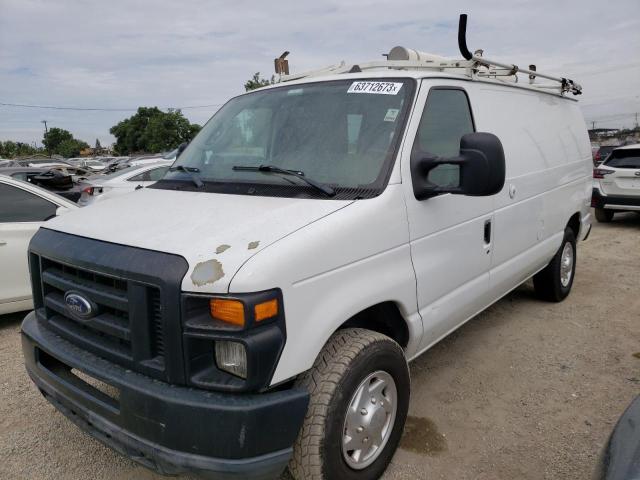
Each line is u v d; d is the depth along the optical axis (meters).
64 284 2.65
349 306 2.56
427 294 3.19
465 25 3.65
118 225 2.71
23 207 5.38
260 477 2.24
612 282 6.79
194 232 2.45
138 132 75.06
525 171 4.46
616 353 4.62
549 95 5.42
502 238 4.08
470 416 3.66
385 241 2.80
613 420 3.57
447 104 3.51
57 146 101.94
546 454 3.23
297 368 2.32
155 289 2.28
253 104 3.72
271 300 2.19
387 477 3.02
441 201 3.27
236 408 2.14
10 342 5.03
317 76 3.87
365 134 3.09
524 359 4.54
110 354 2.46
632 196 10.90
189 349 2.21
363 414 2.71
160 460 2.24
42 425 3.58
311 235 2.43
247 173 3.17
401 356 2.92
